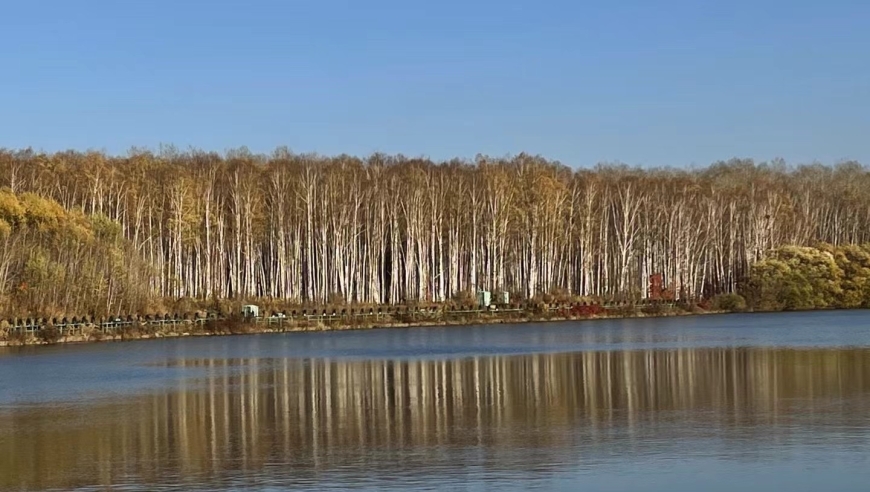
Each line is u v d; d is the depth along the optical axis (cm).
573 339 9600
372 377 6238
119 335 10881
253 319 12000
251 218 14400
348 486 3070
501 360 7262
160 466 3453
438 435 3931
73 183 14225
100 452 3744
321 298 14112
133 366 7431
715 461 3297
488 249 15038
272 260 14400
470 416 4425
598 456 3425
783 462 3250
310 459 3503
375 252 14712
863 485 2938
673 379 5634
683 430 3878
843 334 9500
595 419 4228
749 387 5156
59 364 7719
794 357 6850
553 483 3056
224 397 5338
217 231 14512
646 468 3222
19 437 4122
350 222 15025
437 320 13038
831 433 3716
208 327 11656
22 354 8931
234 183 14762
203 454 3656
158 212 14250
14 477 3328
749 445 3538
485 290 14650
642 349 8000
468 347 8794
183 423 4428
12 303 10525
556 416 4350
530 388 5409
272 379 6247
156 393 5591
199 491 3066
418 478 3155
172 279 13475
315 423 4350
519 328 12038
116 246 11788
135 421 4512
